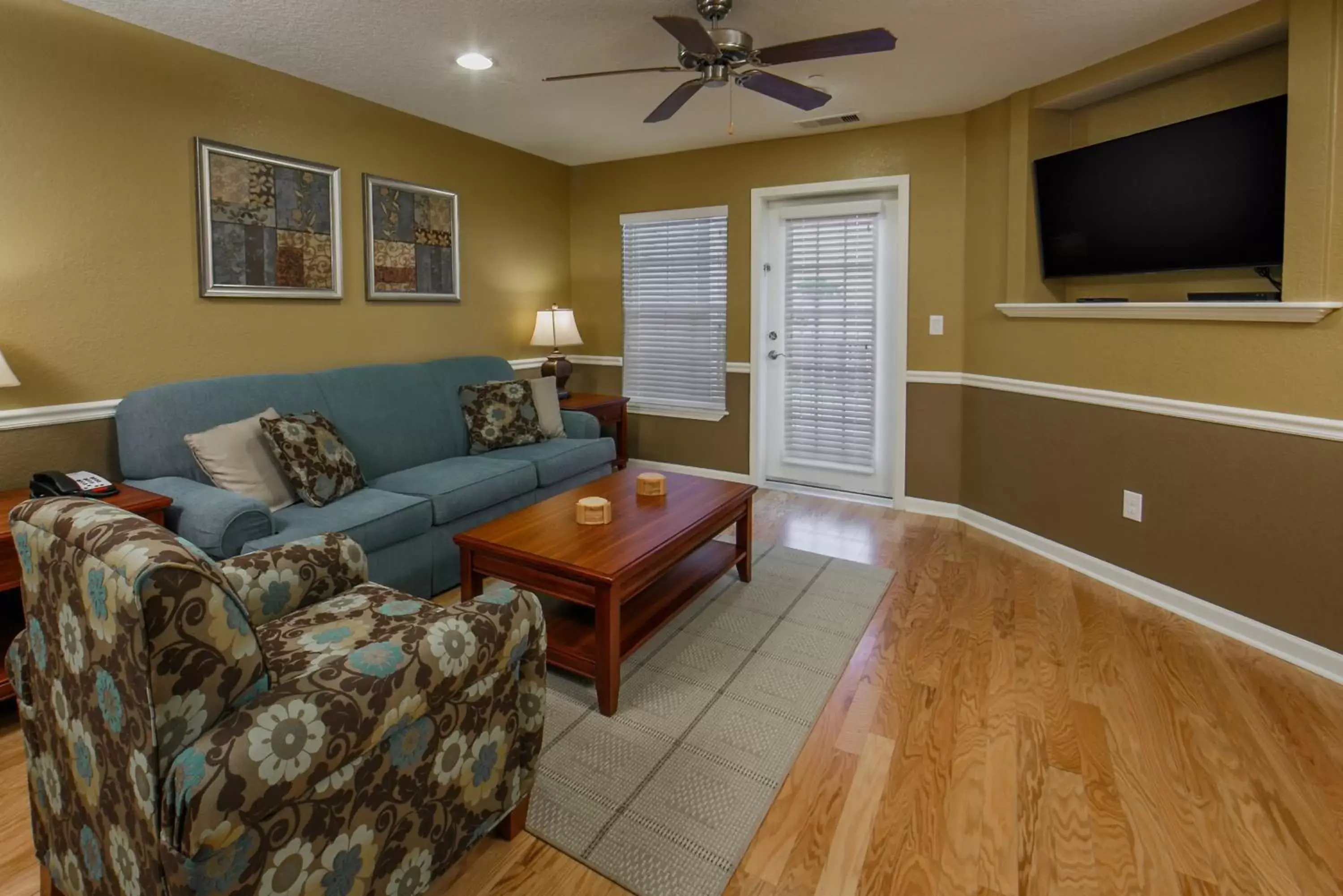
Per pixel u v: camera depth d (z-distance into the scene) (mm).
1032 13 2723
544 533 2496
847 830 1718
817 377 4754
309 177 3461
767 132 4398
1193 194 2881
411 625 1656
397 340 4039
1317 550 2422
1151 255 3090
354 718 1212
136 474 2752
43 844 1492
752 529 3801
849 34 2289
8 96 2488
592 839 1698
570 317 4840
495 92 3609
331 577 1868
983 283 3967
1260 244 2682
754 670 2469
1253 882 1551
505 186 4723
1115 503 3186
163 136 2916
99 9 2650
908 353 4328
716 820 1757
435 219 4188
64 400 2693
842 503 4594
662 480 2963
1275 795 1818
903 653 2584
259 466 2791
